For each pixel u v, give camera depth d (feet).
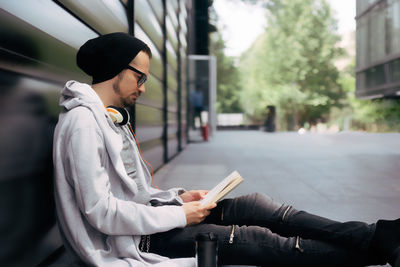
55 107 5.91
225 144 35.86
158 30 18.45
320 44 83.97
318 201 11.24
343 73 89.45
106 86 4.46
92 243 3.94
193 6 51.34
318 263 4.41
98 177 3.81
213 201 4.86
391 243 4.16
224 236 4.54
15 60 4.64
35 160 5.22
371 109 73.77
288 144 35.04
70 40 6.46
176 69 27.17
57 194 3.97
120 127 4.75
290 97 89.51
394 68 49.47
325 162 21.17
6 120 4.48
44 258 5.51
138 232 4.08
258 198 5.25
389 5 49.78
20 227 4.81
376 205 10.71
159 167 18.78
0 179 4.35
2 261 4.40
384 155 24.53
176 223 4.39
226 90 113.09
